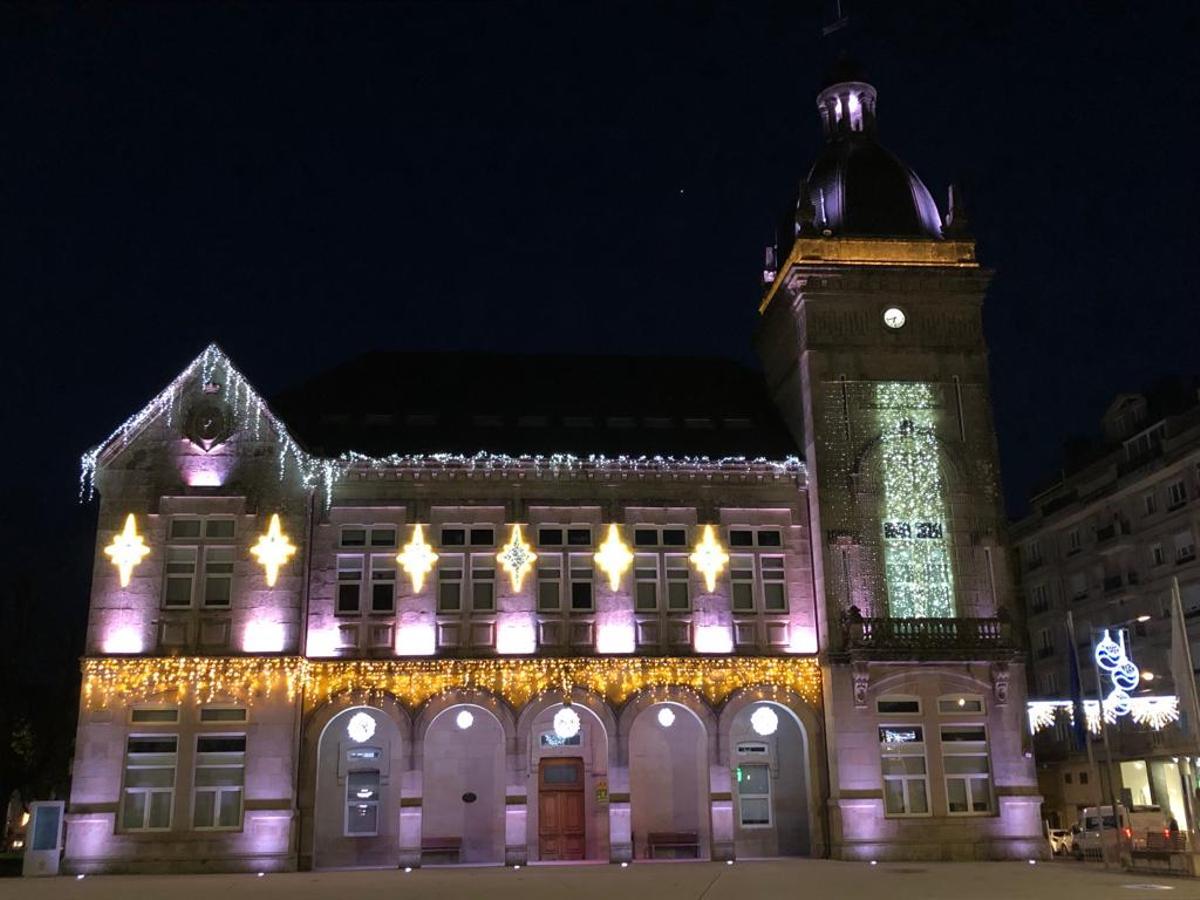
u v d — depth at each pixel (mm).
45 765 45844
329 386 38656
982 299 37344
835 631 34125
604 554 34625
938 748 33656
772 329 40062
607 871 28859
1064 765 57188
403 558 33875
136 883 26516
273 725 31875
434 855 33125
